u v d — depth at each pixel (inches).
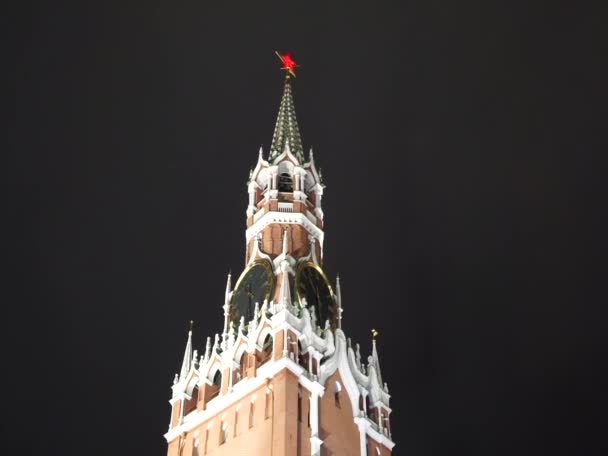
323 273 3612.2
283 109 4315.9
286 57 4549.7
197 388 3344.0
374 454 3176.7
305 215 3777.1
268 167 3934.5
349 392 3240.7
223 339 3368.6
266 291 3410.4
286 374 2977.4
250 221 3811.5
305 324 3206.2
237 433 3006.9
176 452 3169.3
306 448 2891.2
